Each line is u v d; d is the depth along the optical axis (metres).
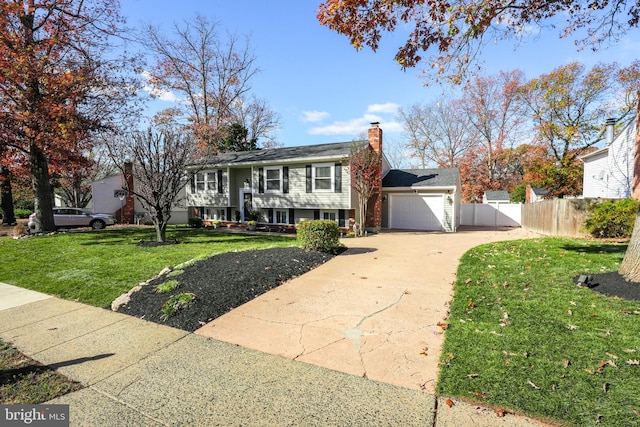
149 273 6.67
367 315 4.38
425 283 5.82
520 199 29.38
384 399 2.56
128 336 3.95
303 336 3.81
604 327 3.52
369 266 7.26
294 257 7.46
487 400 2.46
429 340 3.56
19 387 2.87
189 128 24.98
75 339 3.88
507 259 7.28
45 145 12.18
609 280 4.88
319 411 2.44
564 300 4.39
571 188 21.75
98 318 4.58
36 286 6.19
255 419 2.38
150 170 10.41
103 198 22.77
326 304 4.86
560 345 3.18
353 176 14.59
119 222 23.20
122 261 7.90
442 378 2.79
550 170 22.16
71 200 27.81
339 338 3.72
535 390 2.52
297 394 2.67
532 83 24.36
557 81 22.72
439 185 16.16
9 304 5.23
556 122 23.58
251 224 16.77
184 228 18.02
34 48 11.39
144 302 4.98
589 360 2.89
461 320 3.97
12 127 11.81
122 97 14.12
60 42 12.33
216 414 2.45
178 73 25.06
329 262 7.72
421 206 16.77
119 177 23.41
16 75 10.89
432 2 4.96
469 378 2.75
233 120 28.81
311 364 3.16
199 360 3.31
